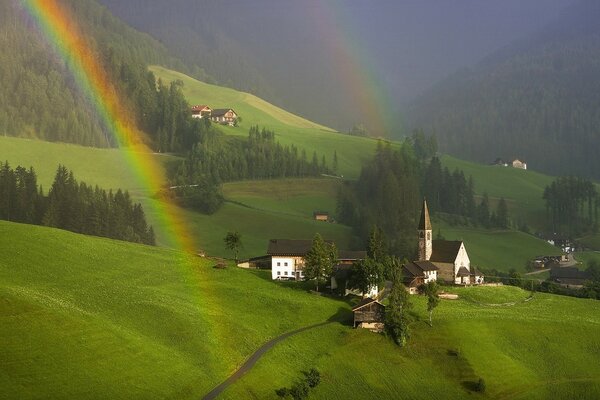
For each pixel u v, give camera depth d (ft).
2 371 339.16
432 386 467.52
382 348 497.46
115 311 456.04
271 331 498.69
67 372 355.56
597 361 525.34
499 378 485.56
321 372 448.24
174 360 406.82
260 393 398.62
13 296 410.31
